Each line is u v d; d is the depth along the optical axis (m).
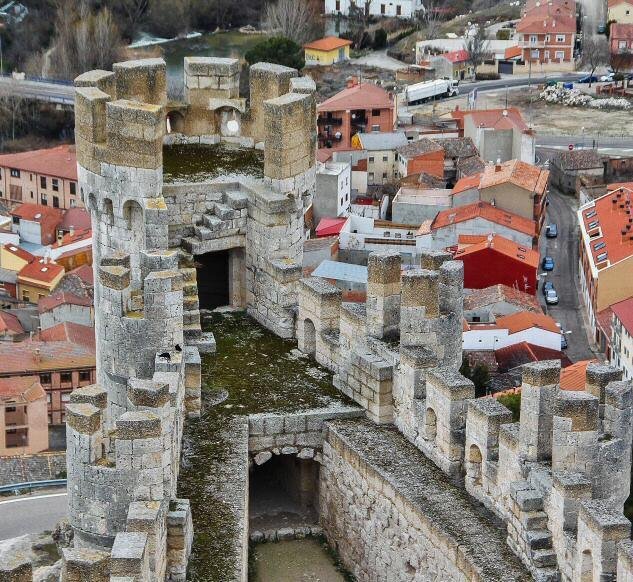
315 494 74.12
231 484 66.69
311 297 76.75
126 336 68.50
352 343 74.12
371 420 72.19
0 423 163.50
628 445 61.00
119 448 60.03
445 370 67.69
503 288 196.75
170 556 60.50
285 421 72.00
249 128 82.56
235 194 78.31
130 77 77.31
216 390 74.25
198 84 82.19
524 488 60.28
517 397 109.62
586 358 193.00
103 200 73.81
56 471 134.75
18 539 86.06
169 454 61.34
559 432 59.59
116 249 74.38
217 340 78.44
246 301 80.81
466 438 65.31
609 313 195.25
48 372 175.75
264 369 76.25
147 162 72.00
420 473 66.94
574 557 57.25
